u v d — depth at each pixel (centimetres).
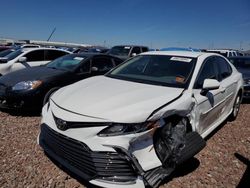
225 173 344
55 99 324
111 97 299
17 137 416
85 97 304
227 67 523
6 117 516
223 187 311
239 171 352
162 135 281
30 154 359
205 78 391
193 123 337
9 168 321
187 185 307
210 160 378
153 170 269
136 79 379
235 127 537
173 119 304
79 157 267
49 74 556
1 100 531
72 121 269
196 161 370
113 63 702
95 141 256
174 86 347
